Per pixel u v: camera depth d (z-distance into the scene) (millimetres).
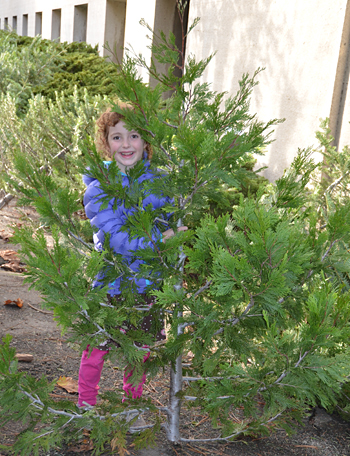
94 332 1894
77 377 2871
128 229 1998
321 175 4422
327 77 5801
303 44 6188
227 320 1915
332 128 5750
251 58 7090
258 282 1781
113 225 2051
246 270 1589
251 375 1781
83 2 15508
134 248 2023
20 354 2984
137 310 2141
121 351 1990
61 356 3113
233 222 2230
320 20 5930
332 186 3570
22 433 1983
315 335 1622
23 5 20828
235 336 1898
